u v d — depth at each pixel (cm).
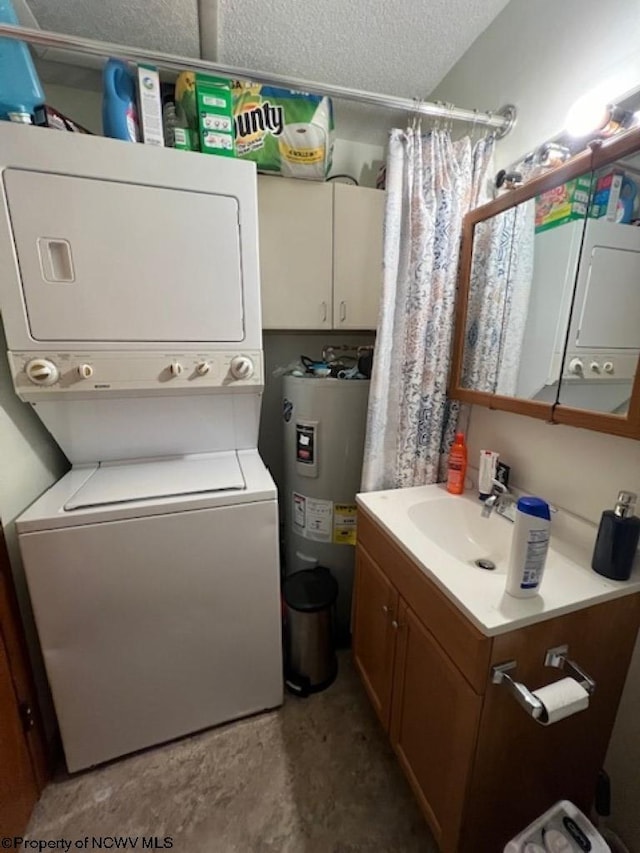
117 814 123
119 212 116
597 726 105
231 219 127
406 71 162
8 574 118
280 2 126
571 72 112
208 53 145
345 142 200
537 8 120
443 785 103
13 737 115
